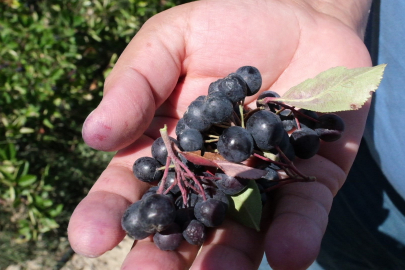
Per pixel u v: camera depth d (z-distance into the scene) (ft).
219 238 0.43
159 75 0.54
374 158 0.69
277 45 0.60
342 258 0.80
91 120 0.48
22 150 1.03
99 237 0.42
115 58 1.02
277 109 0.47
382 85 0.65
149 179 0.45
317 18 0.63
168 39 0.56
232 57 0.59
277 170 0.44
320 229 0.40
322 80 0.44
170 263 0.41
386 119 0.64
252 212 0.43
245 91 0.45
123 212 0.44
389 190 0.69
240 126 0.44
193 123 0.43
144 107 0.51
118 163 0.51
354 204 0.73
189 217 0.41
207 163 0.41
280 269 0.38
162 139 0.45
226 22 0.57
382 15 0.65
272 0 0.61
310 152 0.45
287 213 0.41
